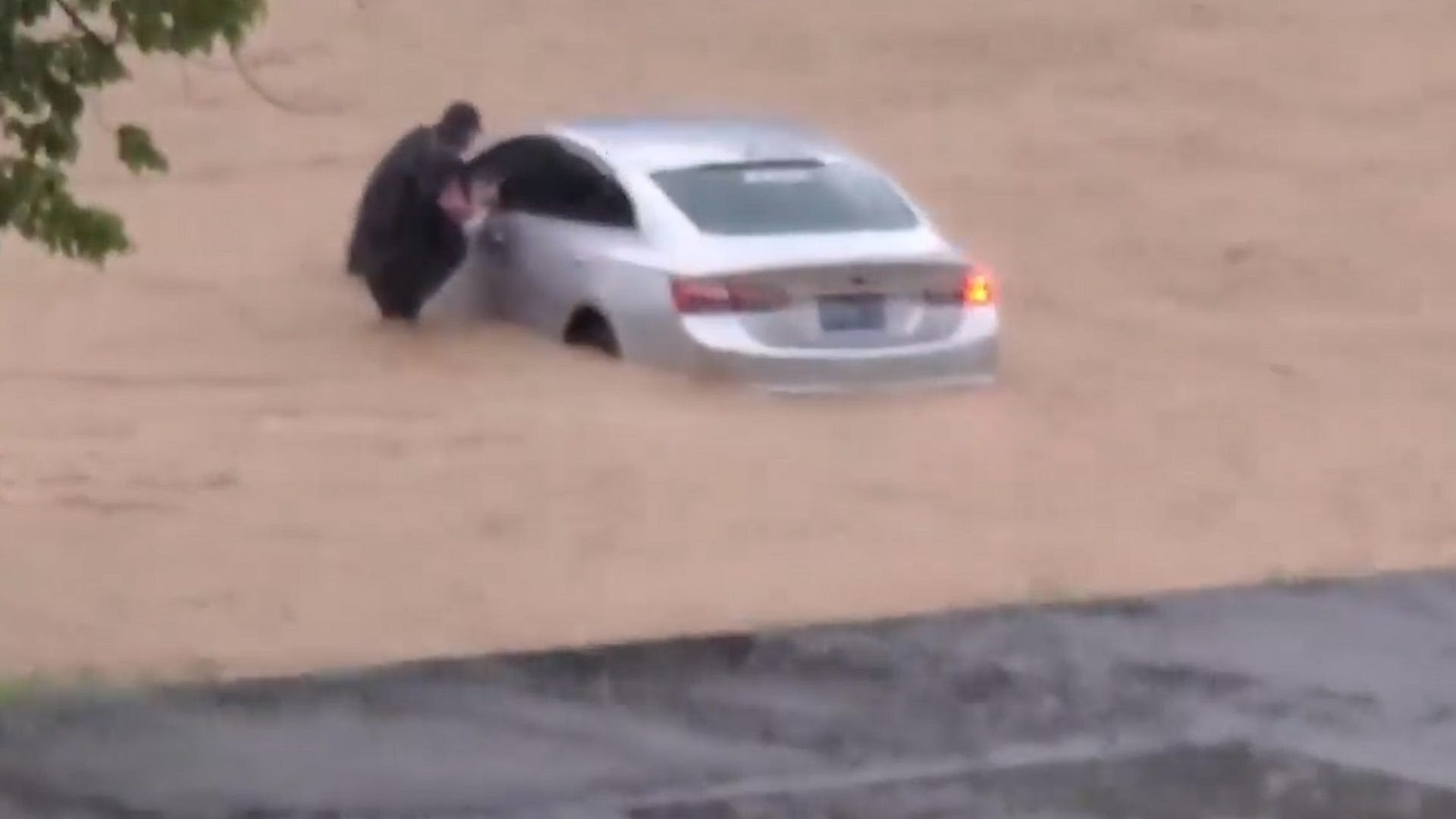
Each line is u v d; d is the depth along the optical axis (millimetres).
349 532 30672
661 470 34531
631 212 41344
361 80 78312
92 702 21844
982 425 38500
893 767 20844
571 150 43344
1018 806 19891
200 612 26781
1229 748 21562
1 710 21562
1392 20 88562
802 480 34312
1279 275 55688
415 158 45156
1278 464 36344
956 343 40219
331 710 21875
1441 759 21312
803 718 22000
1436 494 34125
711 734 21547
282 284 50188
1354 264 56844
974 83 80375
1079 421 39000
